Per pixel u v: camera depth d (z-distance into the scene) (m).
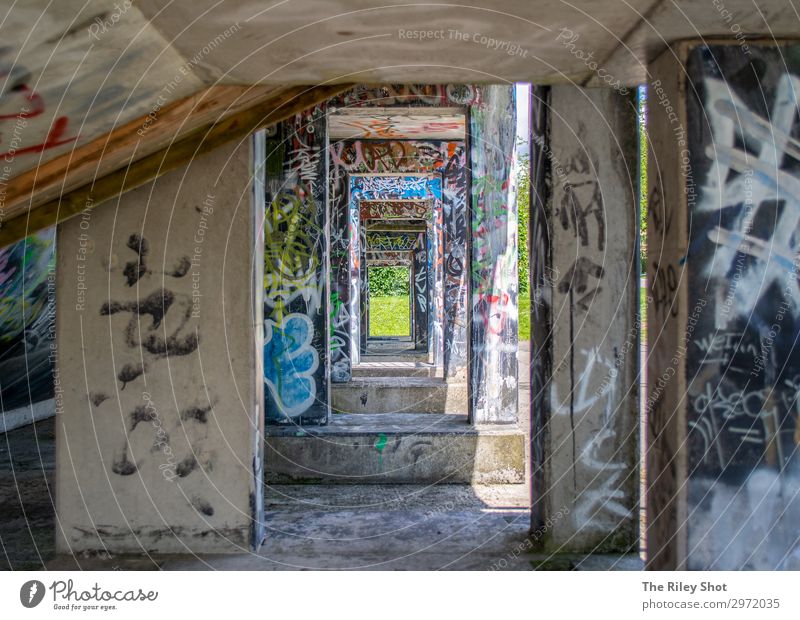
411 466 7.26
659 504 3.75
